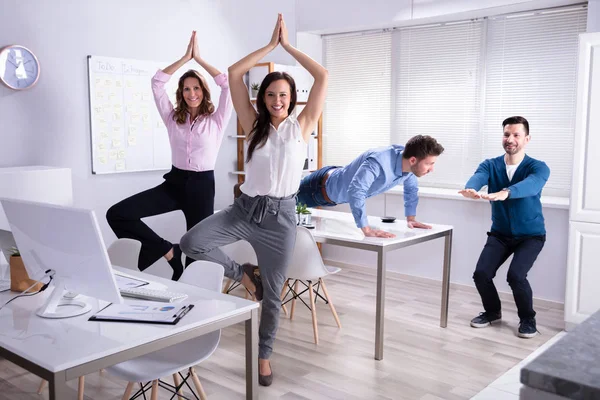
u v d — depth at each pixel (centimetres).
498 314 418
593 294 391
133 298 229
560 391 85
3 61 394
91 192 455
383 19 536
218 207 555
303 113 305
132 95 473
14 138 409
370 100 590
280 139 296
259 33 572
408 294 496
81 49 439
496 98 510
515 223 404
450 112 538
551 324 421
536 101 489
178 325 197
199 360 230
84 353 172
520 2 454
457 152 538
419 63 552
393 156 363
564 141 479
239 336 386
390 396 303
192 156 420
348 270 581
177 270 443
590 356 93
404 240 355
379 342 349
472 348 372
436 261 527
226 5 540
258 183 300
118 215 415
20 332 190
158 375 220
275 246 306
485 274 404
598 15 407
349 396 302
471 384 318
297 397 300
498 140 512
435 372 334
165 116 423
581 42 378
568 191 480
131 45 471
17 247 230
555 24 473
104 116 456
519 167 405
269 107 295
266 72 545
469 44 520
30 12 409
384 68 577
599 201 382
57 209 193
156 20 486
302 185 425
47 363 165
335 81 613
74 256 200
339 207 592
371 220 421
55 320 203
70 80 435
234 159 565
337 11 566
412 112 562
